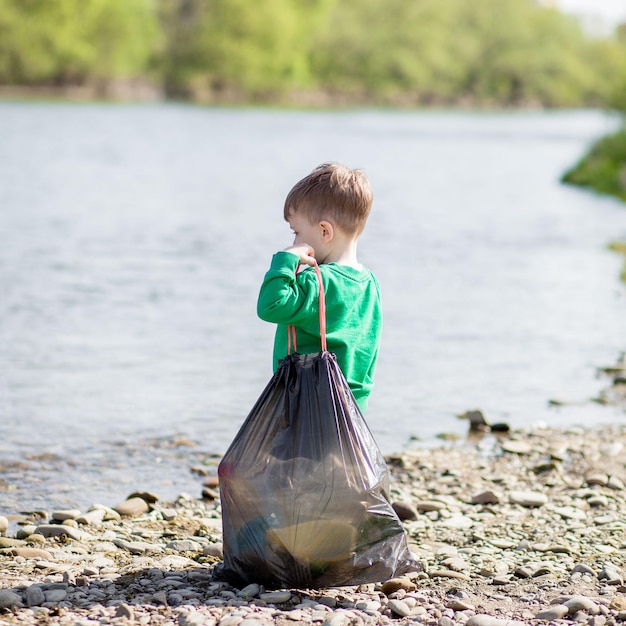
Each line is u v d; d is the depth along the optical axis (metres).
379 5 118.06
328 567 3.96
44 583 3.99
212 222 18.20
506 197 24.84
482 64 128.50
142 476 6.10
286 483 3.86
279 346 4.11
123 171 27.72
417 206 22.19
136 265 13.59
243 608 3.71
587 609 3.82
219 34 96.50
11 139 37.66
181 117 63.16
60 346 9.15
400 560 4.07
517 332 10.34
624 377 8.64
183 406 7.51
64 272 12.85
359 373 4.11
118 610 3.63
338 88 112.44
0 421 7.02
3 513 5.41
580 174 28.95
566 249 16.38
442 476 6.18
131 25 87.94
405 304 11.59
